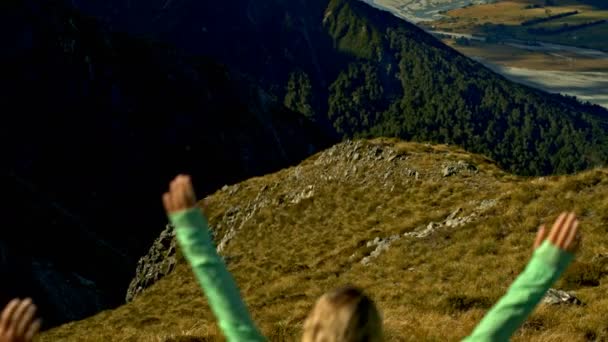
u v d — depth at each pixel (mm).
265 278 37094
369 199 44156
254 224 51219
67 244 112188
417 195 41031
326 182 50219
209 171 179000
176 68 188250
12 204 112750
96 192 160500
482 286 22750
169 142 176875
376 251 32656
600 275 19656
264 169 189125
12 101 158625
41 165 156875
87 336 31094
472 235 28844
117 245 151625
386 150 49000
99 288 108125
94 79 171500
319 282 31219
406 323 15547
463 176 41562
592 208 26266
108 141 168375
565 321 15188
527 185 30797
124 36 188125
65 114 164375
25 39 163500
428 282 25531
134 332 27547
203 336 15930
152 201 167000
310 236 43406
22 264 99312
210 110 187250
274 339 15188
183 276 48062
